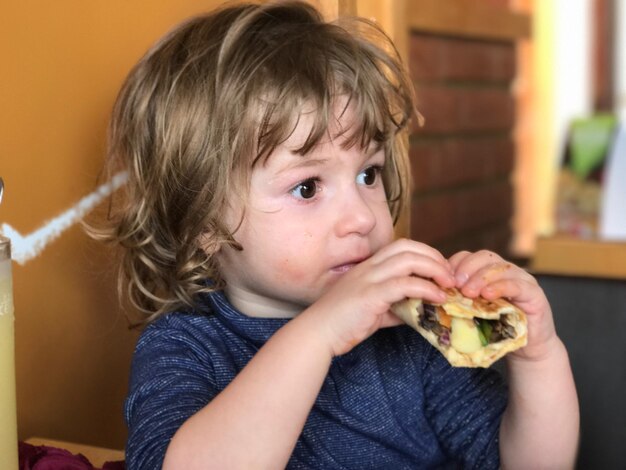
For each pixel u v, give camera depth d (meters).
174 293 1.07
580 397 1.23
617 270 2.11
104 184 1.17
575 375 1.24
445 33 2.87
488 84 3.32
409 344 1.08
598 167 2.66
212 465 0.81
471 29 3.06
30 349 1.10
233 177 0.96
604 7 4.16
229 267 1.02
